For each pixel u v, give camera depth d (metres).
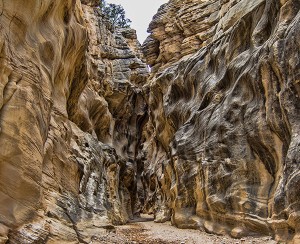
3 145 8.31
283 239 12.09
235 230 14.88
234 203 15.58
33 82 10.06
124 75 36.81
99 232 14.89
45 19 12.50
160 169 30.38
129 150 38.22
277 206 12.62
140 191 38.94
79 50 18.09
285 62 13.86
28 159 9.25
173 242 15.19
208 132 19.30
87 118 24.78
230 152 16.88
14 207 8.55
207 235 16.53
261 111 15.42
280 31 14.83
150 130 39.19
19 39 9.84
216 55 21.88
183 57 31.17
